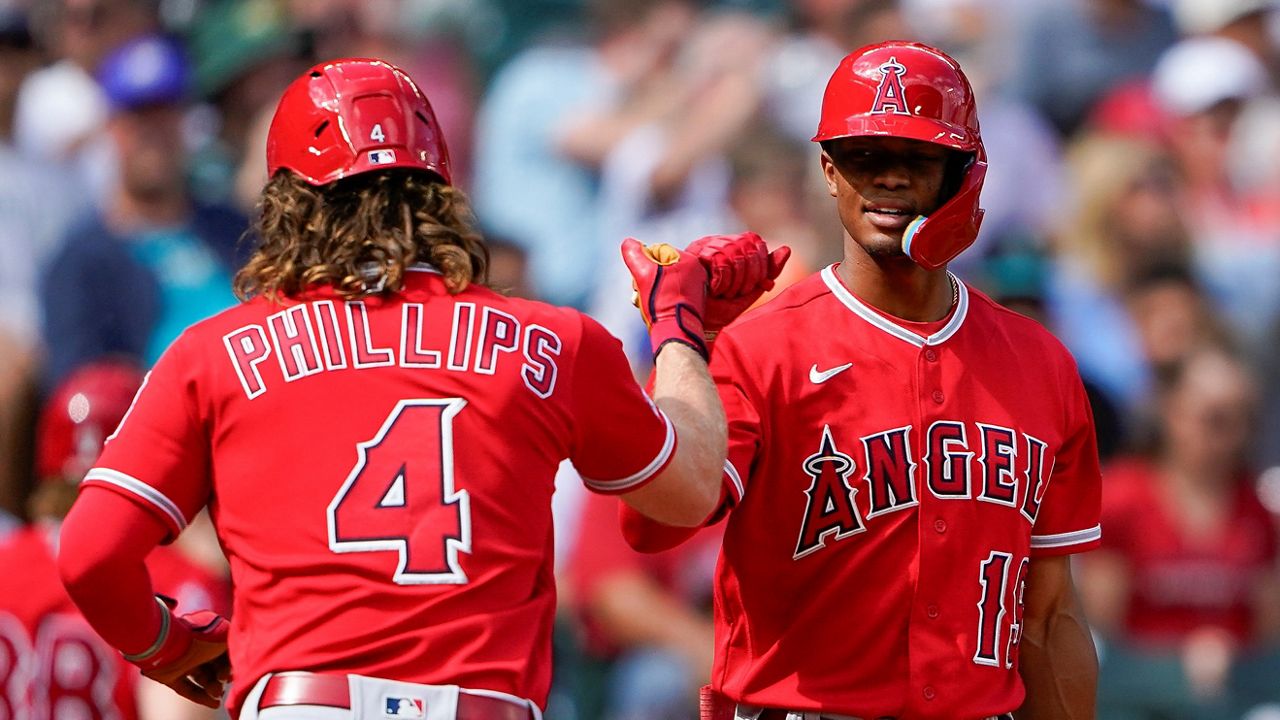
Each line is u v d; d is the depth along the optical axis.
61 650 15.77
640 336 26.16
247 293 11.34
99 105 29.97
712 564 23.09
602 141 31.38
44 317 24.77
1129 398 26.58
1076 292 28.67
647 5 32.50
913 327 11.98
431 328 10.97
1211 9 34.31
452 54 33.81
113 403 16.14
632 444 11.22
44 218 29.09
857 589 11.80
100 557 10.62
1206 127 32.69
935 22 33.31
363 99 11.27
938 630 11.74
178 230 25.39
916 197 11.68
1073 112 32.62
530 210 31.48
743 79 30.98
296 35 28.80
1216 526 24.56
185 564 16.66
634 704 22.56
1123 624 24.36
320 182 11.16
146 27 31.03
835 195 11.98
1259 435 29.42
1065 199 30.70
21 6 32.19
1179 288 27.88
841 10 32.34
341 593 10.47
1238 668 24.14
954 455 11.80
